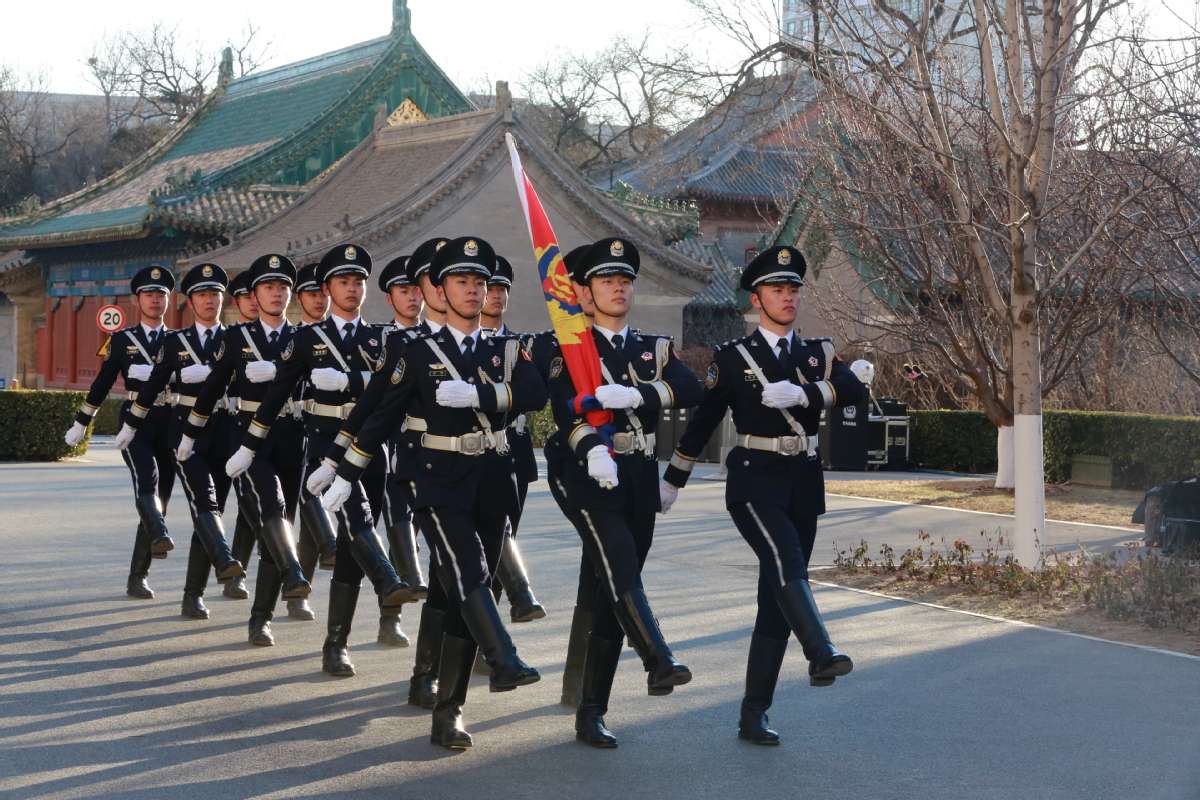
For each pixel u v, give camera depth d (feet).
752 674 20.02
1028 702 22.76
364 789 17.54
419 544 38.99
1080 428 66.23
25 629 27.25
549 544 41.19
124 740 19.63
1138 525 50.26
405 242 103.60
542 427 86.58
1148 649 27.37
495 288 26.25
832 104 55.26
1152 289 55.98
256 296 27.89
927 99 45.96
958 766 18.94
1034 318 38.93
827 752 19.60
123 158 256.93
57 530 42.39
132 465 30.76
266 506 25.81
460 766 18.66
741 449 20.24
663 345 20.44
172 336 30.04
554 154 109.60
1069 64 42.78
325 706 21.81
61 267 140.46
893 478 71.10
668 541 42.93
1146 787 18.06
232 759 18.80
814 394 19.83
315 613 29.71
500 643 18.45
